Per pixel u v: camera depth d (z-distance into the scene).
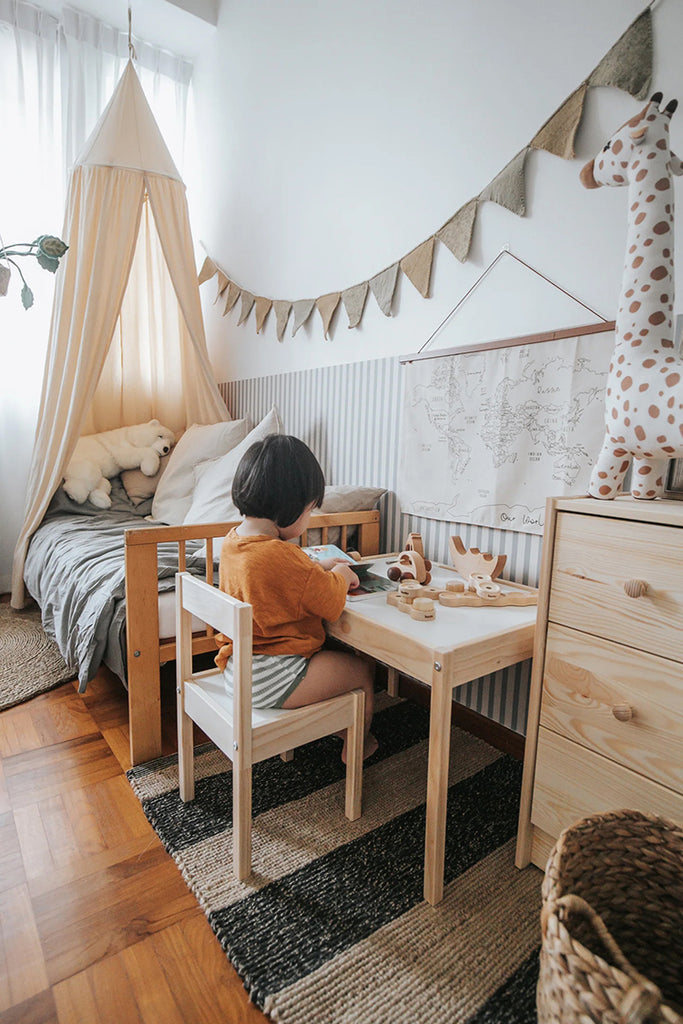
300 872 1.10
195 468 2.54
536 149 1.40
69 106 2.80
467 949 0.94
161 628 1.54
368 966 0.91
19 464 2.88
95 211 2.45
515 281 1.48
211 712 1.15
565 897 0.58
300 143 2.29
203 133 3.08
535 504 1.46
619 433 0.96
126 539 1.42
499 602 1.27
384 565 1.63
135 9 2.78
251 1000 0.86
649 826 0.72
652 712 0.87
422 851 1.17
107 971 0.90
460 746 1.61
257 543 1.17
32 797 1.33
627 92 1.21
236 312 2.82
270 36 2.46
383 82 1.87
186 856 1.13
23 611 2.60
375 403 1.96
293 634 1.21
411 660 1.03
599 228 1.30
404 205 1.81
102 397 2.93
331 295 2.12
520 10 1.43
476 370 1.58
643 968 0.75
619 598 0.91
